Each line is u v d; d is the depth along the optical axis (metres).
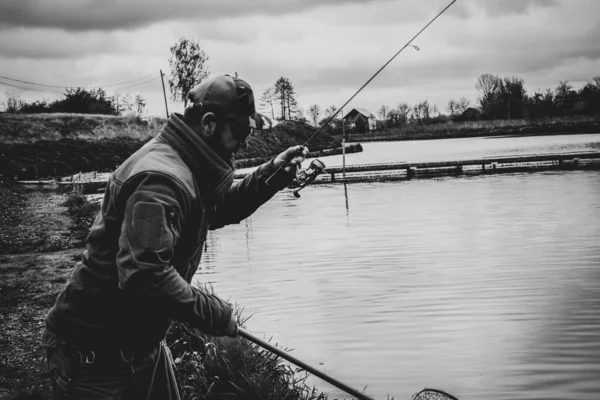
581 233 16.44
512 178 35.12
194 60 60.31
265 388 5.43
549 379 6.97
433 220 20.33
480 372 7.22
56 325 2.87
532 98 127.12
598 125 106.69
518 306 9.89
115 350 2.87
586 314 9.27
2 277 10.95
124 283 2.59
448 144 91.75
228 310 2.88
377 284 11.62
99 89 77.69
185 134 2.83
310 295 10.88
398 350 7.93
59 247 14.58
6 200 26.61
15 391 5.45
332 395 6.45
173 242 2.66
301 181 3.97
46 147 52.31
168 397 3.11
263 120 3.02
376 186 34.94
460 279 11.84
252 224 21.12
